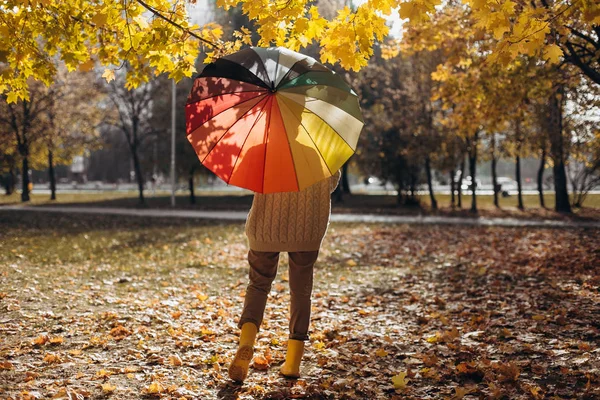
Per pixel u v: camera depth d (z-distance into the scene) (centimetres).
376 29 482
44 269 1045
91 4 554
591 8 428
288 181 380
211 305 729
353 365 469
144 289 860
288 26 497
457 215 3006
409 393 400
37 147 4225
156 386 390
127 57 554
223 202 4412
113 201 4494
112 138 6944
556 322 596
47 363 451
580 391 393
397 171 3900
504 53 437
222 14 1347
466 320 634
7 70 565
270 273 420
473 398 385
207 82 388
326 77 382
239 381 403
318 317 654
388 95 3828
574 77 1205
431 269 1098
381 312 696
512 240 1617
